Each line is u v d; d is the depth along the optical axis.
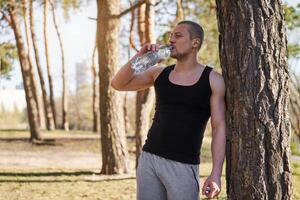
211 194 3.05
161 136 3.19
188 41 3.19
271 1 3.22
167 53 3.19
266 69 3.19
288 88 3.25
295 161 9.81
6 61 23.14
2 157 15.92
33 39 27.73
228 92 3.26
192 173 3.17
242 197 3.23
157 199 3.24
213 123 3.21
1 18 17.33
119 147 10.91
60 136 24.08
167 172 3.16
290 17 12.32
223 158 3.16
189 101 3.15
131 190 8.80
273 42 3.21
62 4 18.52
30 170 12.15
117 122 10.92
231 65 3.26
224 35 3.33
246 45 3.21
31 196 8.20
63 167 13.05
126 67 3.29
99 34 10.76
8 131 28.56
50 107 32.72
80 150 18.58
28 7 19.08
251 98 3.19
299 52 12.34
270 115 3.19
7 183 9.66
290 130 3.26
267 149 3.18
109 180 10.04
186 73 3.21
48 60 31.47
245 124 3.20
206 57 16.12
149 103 10.95
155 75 3.36
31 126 21.44
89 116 45.03
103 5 10.56
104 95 10.87
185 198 3.17
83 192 8.59
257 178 3.19
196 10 15.59
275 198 3.19
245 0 3.22
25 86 21.08
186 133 3.15
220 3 3.38
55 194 8.39
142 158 3.28
